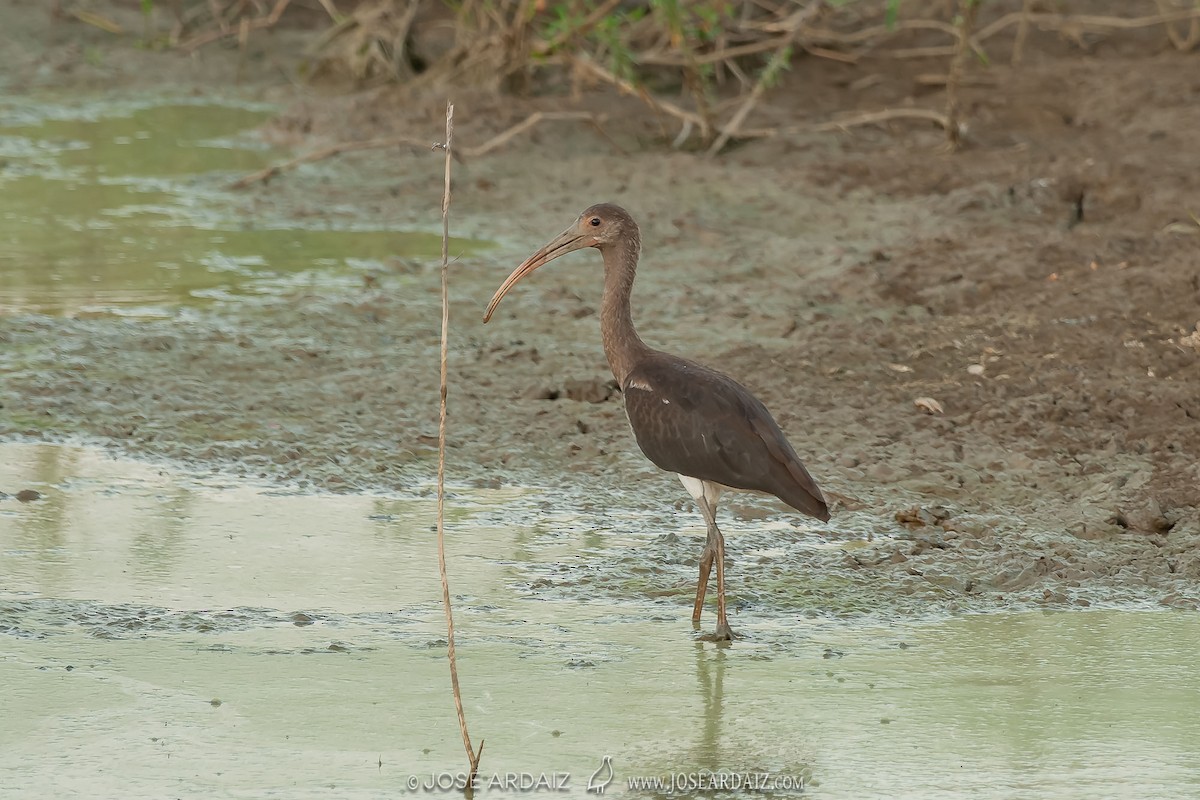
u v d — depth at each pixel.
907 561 11.18
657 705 8.85
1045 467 12.79
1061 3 33.16
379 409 13.91
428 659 9.38
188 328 15.79
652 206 21.09
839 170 22.50
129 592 10.17
